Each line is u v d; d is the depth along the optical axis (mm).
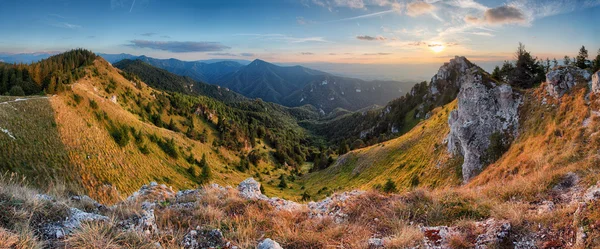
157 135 114125
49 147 62500
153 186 12078
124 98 166500
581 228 5797
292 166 192375
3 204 6105
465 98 44719
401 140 80688
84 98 92562
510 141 34938
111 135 88000
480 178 32656
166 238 6480
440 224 7977
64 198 7777
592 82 25281
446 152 50844
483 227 7121
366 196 10078
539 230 6590
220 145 171875
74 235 5641
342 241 7090
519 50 63031
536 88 35938
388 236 7273
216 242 6652
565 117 26281
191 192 11609
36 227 5922
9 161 52469
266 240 6184
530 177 11680
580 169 10523
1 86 115750
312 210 9781
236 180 123688
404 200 9609
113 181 68625
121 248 5621
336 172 96750
